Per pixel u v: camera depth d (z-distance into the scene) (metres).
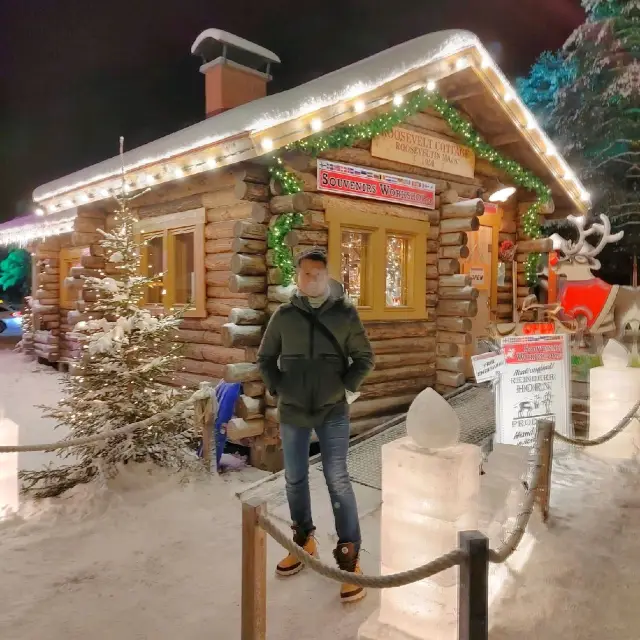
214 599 3.53
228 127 6.02
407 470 2.96
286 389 3.71
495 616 3.34
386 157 7.14
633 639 3.13
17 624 3.25
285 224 6.09
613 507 4.90
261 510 2.77
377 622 3.11
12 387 10.81
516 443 5.98
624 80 14.78
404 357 7.56
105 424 5.36
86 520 4.66
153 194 8.41
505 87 7.89
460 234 7.76
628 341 9.21
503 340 5.94
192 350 7.67
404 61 6.62
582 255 10.41
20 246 15.08
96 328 5.65
